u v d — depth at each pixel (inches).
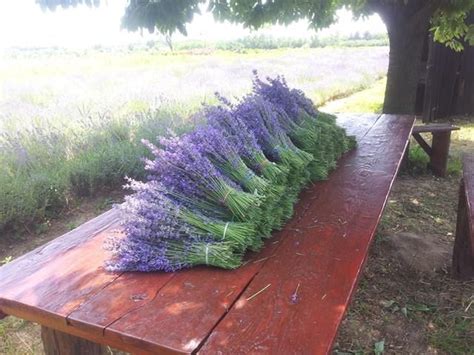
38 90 390.0
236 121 75.8
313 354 41.1
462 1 175.3
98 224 72.7
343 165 101.3
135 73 550.3
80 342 65.6
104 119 233.8
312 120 97.6
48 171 178.9
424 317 100.6
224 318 46.6
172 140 66.6
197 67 629.9
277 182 70.5
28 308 50.1
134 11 140.5
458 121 310.8
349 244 63.2
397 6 189.9
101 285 53.7
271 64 674.8
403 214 156.3
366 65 668.7
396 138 126.0
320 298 50.1
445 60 303.4
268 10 181.0
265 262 58.2
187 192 62.0
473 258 112.0
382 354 89.8
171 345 42.7
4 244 140.7
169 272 56.1
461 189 111.4
